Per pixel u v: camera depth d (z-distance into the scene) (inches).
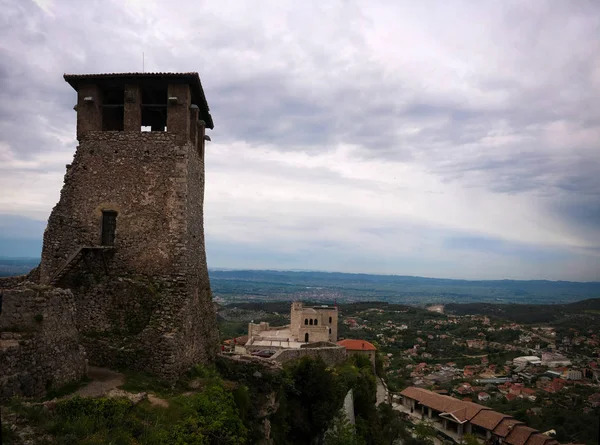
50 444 389.1
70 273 772.6
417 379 3978.8
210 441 561.6
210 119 1009.5
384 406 1898.4
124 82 810.8
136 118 807.1
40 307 533.3
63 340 573.0
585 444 1118.4
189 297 775.7
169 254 770.8
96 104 813.2
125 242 780.0
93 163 800.9
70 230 790.5
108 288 763.4
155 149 797.9
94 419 457.1
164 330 715.4
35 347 513.0
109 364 709.3
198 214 881.5
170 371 686.5
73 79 795.4
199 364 800.3
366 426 1366.9
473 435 2349.9
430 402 2933.1
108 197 793.6
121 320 746.2
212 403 616.1
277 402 838.5
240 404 708.0
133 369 700.0
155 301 746.2
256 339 2212.1
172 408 578.2
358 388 1395.2
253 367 870.4
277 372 877.2
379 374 2345.0
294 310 2470.5
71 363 589.3
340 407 1125.7
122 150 800.3
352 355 1831.9
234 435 595.2
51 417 435.5
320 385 995.3
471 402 2842.0
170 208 783.1
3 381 455.2
